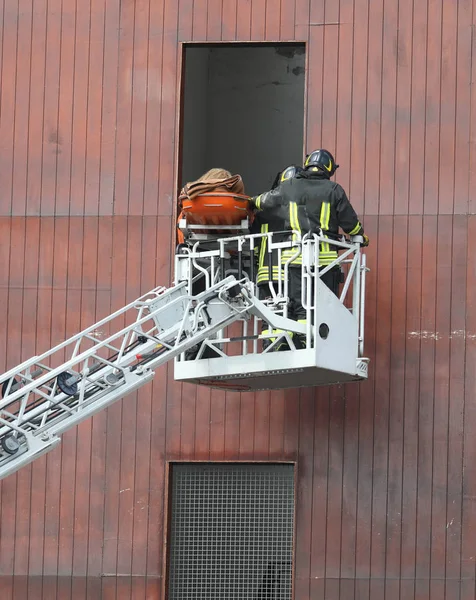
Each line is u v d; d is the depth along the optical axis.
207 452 43.66
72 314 44.72
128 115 45.44
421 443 42.84
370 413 43.22
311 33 44.88
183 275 39.00
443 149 43.88
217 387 41.50
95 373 36.66
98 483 43.88
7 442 33.84
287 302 37.16
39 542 43.75
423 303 43.41
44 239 45.25
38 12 46.25
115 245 44.94
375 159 44.06
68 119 45.66
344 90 44.47
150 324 44.50
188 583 44.06
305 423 43.44
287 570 43.75
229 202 37.66
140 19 45.78
